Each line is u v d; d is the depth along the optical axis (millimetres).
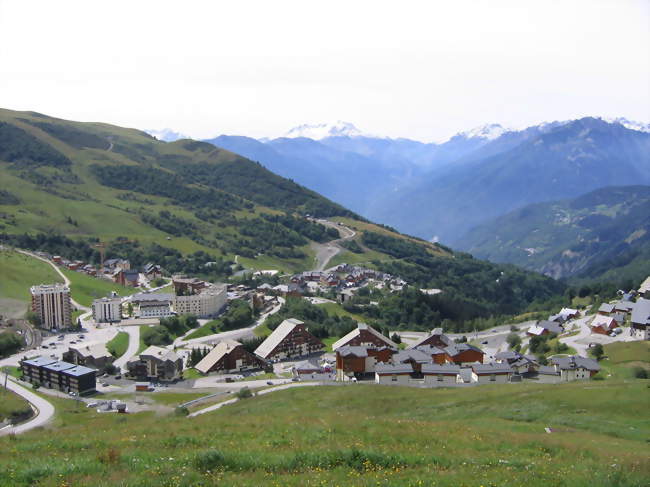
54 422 122250
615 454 55125
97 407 141750
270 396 130125
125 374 183250
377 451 45188
